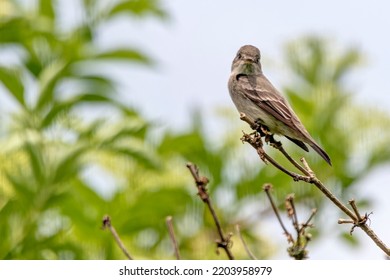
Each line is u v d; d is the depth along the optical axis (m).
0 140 13.94
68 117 13.91
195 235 13.37
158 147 13.69
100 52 14.22
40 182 13.16
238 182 13.70
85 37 14.94
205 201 9.80
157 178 13.52
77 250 12.99
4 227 13.04
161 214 13.34
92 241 13.24
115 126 13.42
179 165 13.84
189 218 13.46
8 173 13.20
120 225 13.20
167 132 13.72
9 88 13.86
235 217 13.59
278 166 9.92
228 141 13.97
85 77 14.22
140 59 14.38
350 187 14.23
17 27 14.52
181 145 13.74
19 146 13.25
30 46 14.70
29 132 13.45
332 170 14.28
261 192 13.71
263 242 13.34
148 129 13.49
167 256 13.15
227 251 9.83
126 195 13.44
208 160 13.70
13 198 13.17
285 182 13.72
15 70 13.92
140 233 13.39
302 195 13.77
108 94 13.98
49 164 13.23
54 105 13.74
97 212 13.34
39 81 14.11
